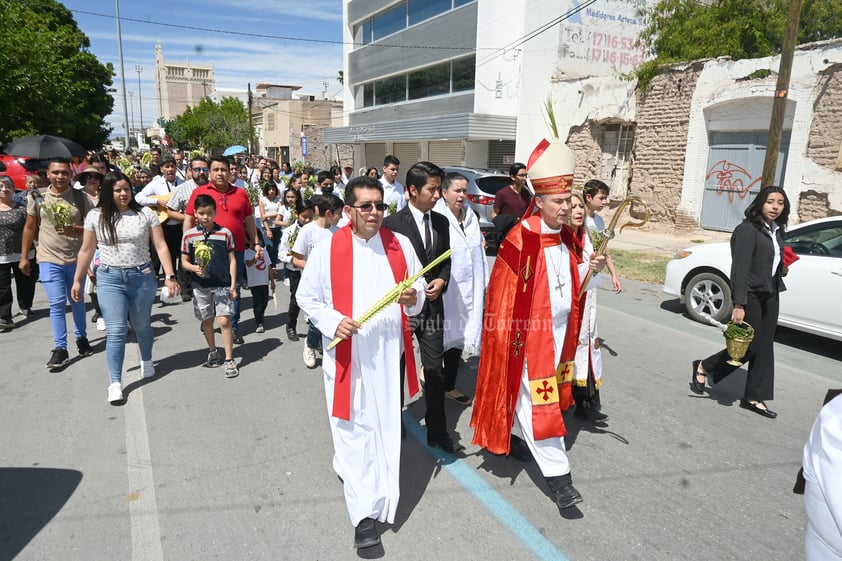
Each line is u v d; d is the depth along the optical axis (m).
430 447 3.96
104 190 4.49
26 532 2.99
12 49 16.19
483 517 3.16
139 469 3.60
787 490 3.44
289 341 6.27
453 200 4.24
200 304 5.16
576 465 3.70
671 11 17.16
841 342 6.55
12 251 6.53
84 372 5.25
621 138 15.55
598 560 2.80
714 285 6.97
